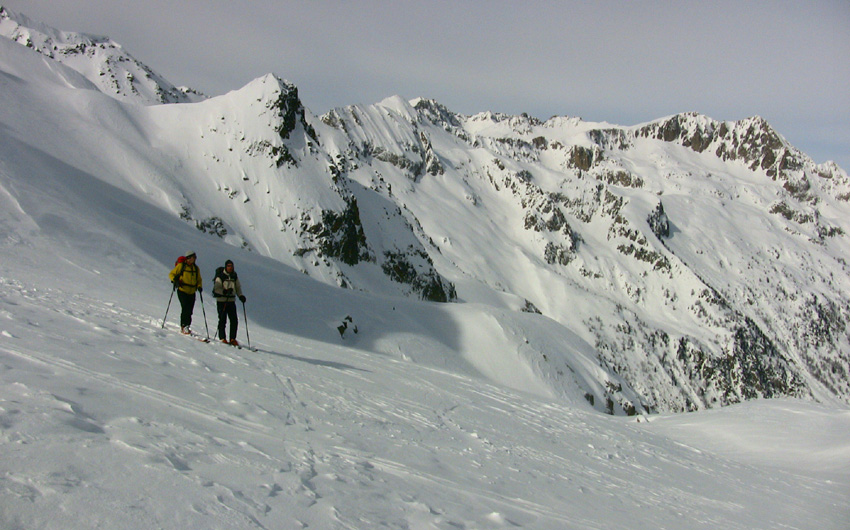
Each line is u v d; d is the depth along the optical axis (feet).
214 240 196.75
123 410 19.02
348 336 138.10
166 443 16.76
